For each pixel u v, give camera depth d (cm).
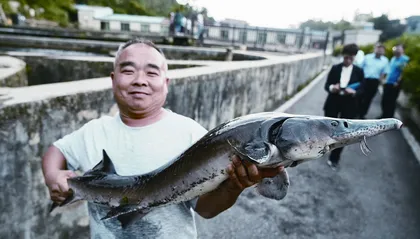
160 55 158
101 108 287
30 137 229
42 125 237
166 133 158
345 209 396
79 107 264
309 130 130
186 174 149
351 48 480
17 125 220
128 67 150
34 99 230
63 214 272
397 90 827
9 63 530
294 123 133
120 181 156
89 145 162
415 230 359
